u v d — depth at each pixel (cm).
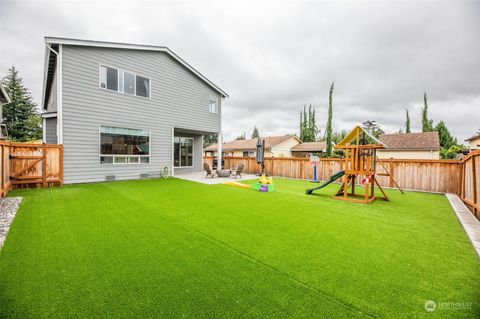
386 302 205
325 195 792
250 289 220
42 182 796
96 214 479
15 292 209
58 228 389
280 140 2841
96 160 925
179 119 1237
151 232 379
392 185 1009
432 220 486
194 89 1317
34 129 2819
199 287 222
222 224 430
